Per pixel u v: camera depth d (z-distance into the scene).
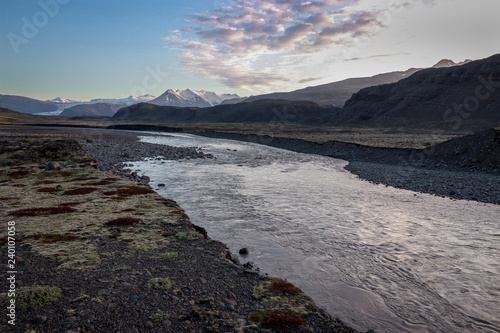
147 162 47.81
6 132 105.94
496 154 38.56
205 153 64.50
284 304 8.88
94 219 16.00
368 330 8.27
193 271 10.73
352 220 19.42
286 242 15.44
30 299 8.05
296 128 192.12
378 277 11.76
